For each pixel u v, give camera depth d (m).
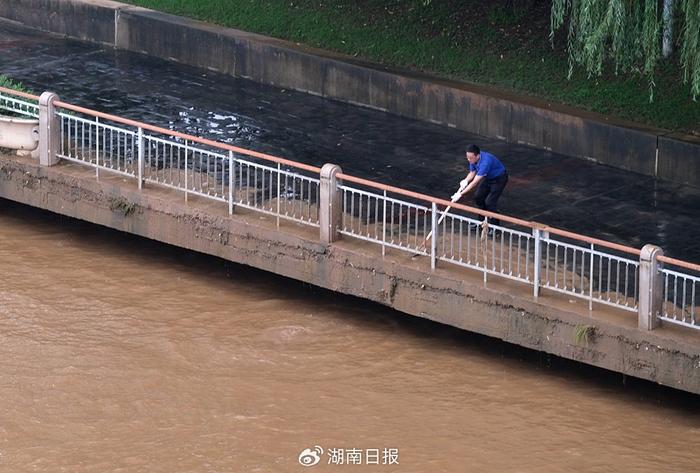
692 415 20.17
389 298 21.92
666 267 22.67
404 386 20.88
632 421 20.02
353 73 30.86
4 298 23.12
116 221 24.50
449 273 21.44
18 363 21.14
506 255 22.39
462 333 22.50
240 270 24.61
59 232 25.91
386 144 28.42
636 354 19.84
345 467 18.66
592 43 24.70
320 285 22.58
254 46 32.25
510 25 31.50
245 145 27.91
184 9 34.41
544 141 28.38
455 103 29.48
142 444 19.14
